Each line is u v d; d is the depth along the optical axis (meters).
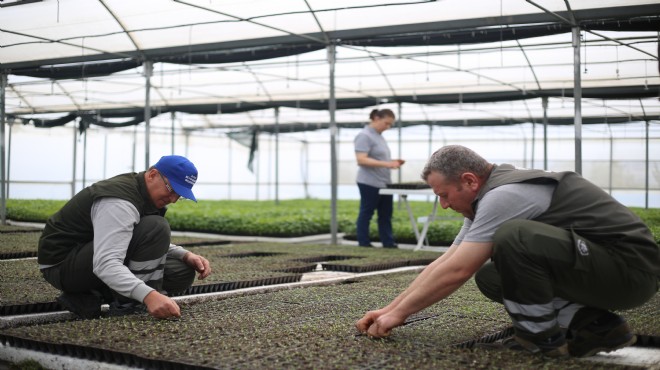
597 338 2.94
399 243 10.70
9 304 3.96
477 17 10.07
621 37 11.01
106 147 25.42
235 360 2.78
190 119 26.17
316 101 19.69
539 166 27.44
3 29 11.23
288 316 3.88
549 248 2.73
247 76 16.69
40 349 3.16
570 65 13.91
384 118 9.75
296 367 2.70
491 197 2.89
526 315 2.83
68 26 11.20
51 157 25.58
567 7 9.20
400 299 3.20
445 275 2.93
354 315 3.92
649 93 15.37
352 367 2.69
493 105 20.56
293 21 10.65
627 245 2.75
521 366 2.70
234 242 10.29
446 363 2.75
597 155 25.42
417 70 15.41
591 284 2.78
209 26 11.31
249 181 33.47
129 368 2.86
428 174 3.08
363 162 9.50
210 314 3.91
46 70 13.09
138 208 3.70
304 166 33.62
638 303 2.87
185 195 3.68
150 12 10.54
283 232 11.47
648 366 2.81
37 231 10.50
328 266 6.86
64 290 3.87
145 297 3.49
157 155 29.22
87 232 3.77
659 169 23.88
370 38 10.84
